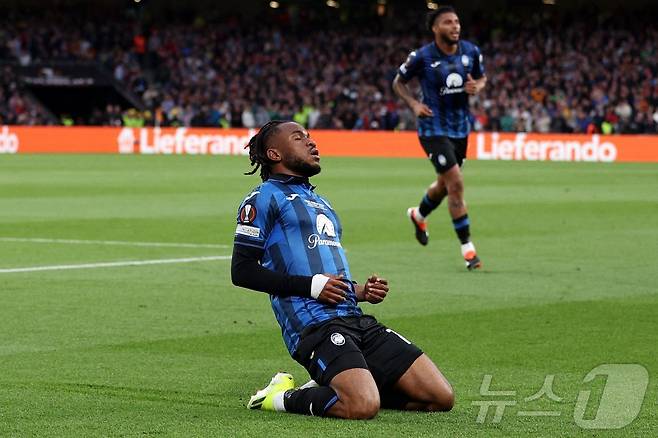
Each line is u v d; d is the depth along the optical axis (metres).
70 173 76.12
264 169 16.45
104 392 16.73
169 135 111.12
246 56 136.38
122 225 42.56
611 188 64.38
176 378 17.83
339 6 144.88
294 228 15.90
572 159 100.88
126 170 80.31
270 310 24.39
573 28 135.50
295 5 145.25
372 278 15.96
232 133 109.12
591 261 32.84
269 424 14.60
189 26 141.12
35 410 15.51
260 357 19.58
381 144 106.69
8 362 19.03
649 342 20.86
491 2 142.38
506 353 19.81
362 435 13.99
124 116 120.19
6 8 137.75
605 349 20.16
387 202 54.44
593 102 119.62
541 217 46.78
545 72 129.12
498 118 115.56
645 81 124.81
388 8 144.75
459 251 35.44
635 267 31.55
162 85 133.50
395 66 134.00
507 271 30.80
